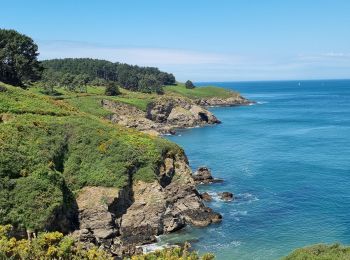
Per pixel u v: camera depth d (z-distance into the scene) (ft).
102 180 198.18
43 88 506.89
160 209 197.06
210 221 203.10
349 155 335.67
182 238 188.03
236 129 509.35
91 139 218.18
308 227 192.13
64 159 207.82
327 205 220.02
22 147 192.85
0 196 163.43
